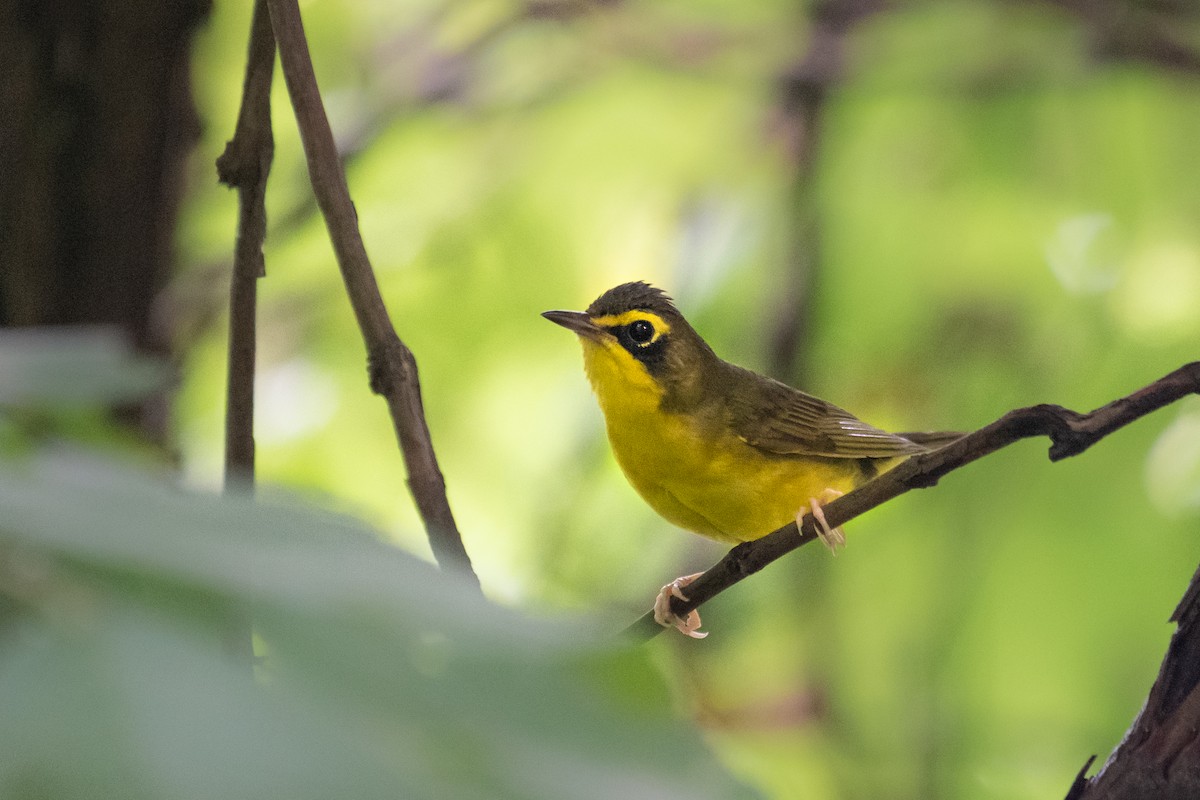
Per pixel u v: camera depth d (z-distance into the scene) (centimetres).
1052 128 1302
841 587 1250
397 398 534
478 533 1302
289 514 168
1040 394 1284
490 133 1341
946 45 1291
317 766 134
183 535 154
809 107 1309
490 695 150
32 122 769
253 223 567
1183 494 1219
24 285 779
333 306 1300
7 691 132
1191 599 479
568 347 1320
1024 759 1165
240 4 1159
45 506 153
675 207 1351
